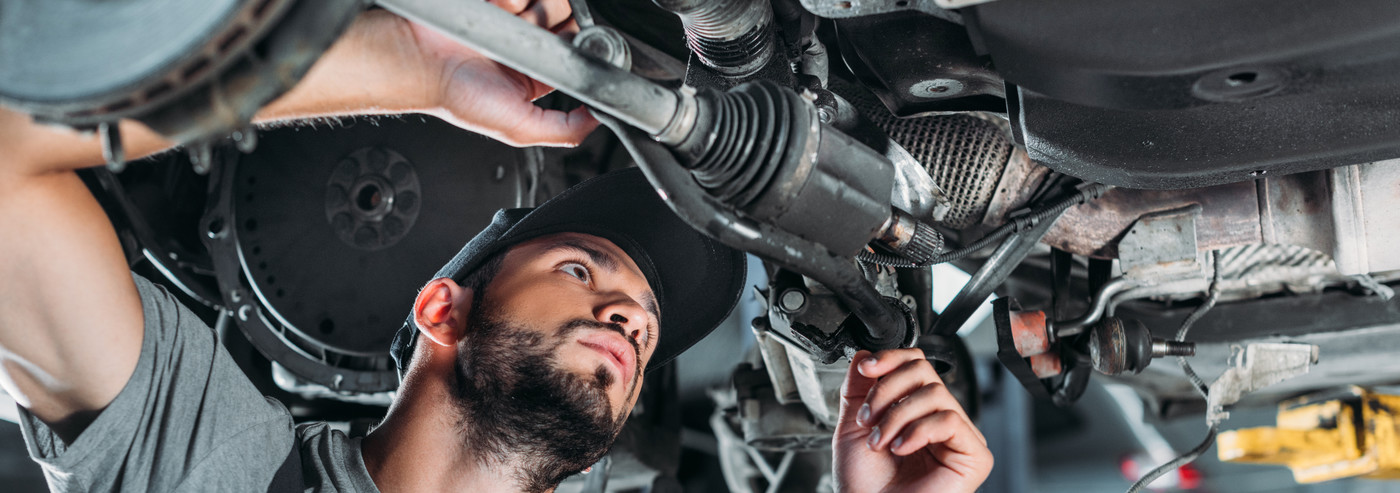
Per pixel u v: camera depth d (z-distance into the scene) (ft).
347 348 5.69
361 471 4.33
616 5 4.44
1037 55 3.01
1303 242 4.37
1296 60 2.85
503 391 4.29
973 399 6.75
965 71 3.68
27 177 3.20
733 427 8.19
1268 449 8.06
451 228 5.68
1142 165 3.57
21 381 3.63
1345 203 4.13
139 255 5.97
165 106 2.13
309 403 7.07
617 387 4.42
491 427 4.29
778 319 4.72
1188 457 5.09
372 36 2.93
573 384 4.27
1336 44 2.79
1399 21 2.73
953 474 4.47
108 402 3.71
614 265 4.90
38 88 2.10
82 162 3.15
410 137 5.73
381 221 5.70
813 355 4.41
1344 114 3.20
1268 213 4.36
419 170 5.71
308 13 2.11
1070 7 2.90
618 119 2.92
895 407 4.38
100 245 3.51
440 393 4.45
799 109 2.89
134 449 3.78
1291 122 3.27
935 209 3.94
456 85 3.12
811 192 2.94
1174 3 2.81
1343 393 7.72
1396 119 3.19
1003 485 11.76
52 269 3.35
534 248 4.79
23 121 3.02
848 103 3.92
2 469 9.80
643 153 2.90
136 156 3.07
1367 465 7.56
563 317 4.41
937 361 4.99
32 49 2.16
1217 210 4.41
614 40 2.79
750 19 3.35
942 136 4.44
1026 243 4.48
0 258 3.26
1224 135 3.37
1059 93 3.15
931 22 3.54
